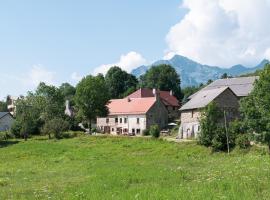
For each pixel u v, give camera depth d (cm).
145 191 2100
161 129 13200
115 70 19625
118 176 3153
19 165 6053
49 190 2770
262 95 6347
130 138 9381
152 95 15700
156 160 5634
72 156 7438
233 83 12062
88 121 12775
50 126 10600
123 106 14025
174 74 19775
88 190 2456
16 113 11750
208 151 7375
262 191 1934
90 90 11850
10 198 2552
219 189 2044
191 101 10850
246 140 7075
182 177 2947
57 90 13700
